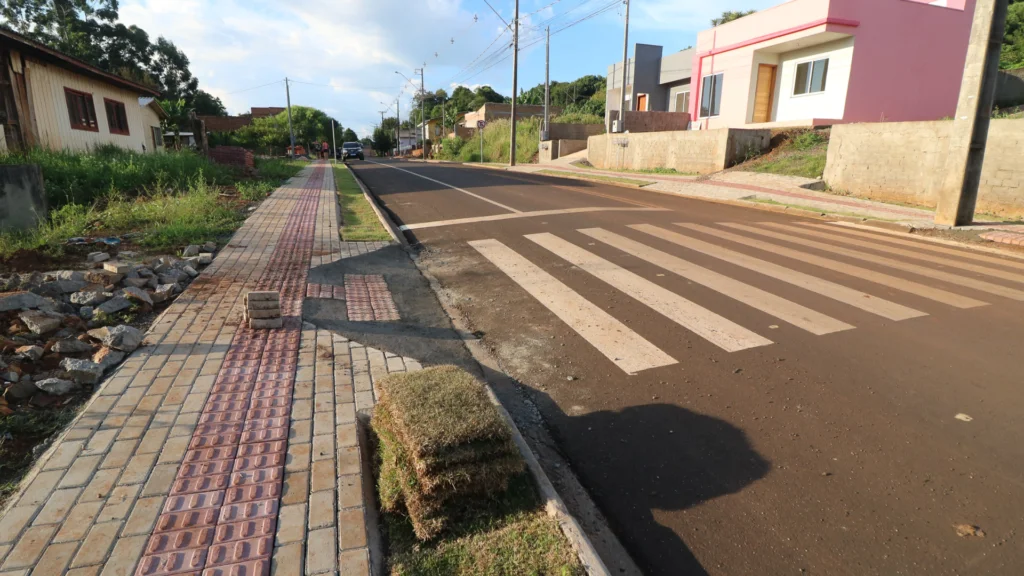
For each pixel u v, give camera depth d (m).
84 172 11.60
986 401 3.77
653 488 3.02
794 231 9.89
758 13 22.19
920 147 13.01
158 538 2.45
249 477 2.88
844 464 3.15
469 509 2.70
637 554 2.57
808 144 18.86
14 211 7.61
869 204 13.06
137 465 2.95
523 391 4.14
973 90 9.27
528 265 7.60
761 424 3.58
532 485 2.89
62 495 2.70
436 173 26.50
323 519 2.59
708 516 2.79
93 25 48.53
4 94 13.08
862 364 4.35
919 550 2.52
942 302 5.76
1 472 2.91
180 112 38.31
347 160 52.81
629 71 37.41
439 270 7.55
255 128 61.22
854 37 19.41
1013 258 7.77
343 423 3.43
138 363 4.17
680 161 21.89
